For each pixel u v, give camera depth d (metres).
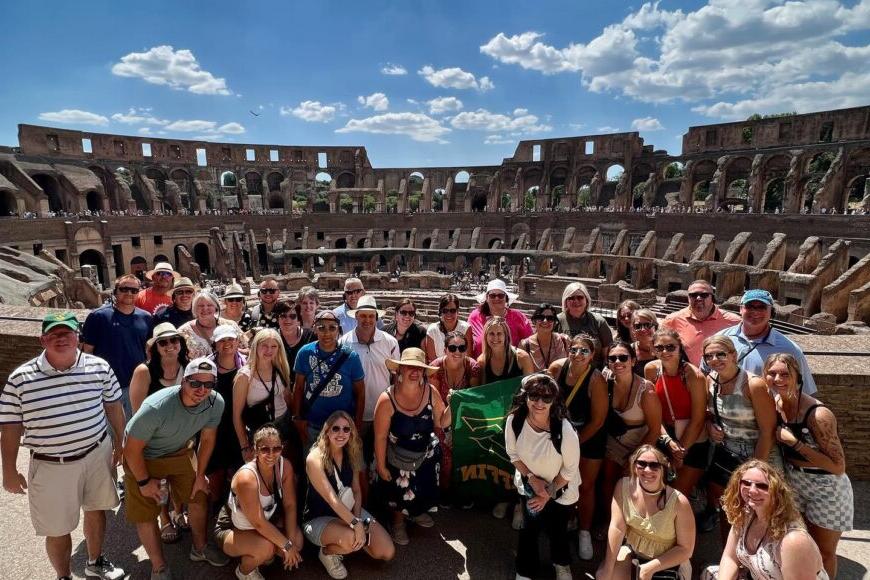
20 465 8.99
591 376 6.77
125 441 6.00
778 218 41.44
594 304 34.41
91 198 58.75
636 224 51.06
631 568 6.07
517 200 65.25
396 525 7.09
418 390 6.75
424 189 72.06
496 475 7.45
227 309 10.55
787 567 4.89
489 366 7.69
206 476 7.18
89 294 35.66
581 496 6.79
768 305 7.07
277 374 7.28
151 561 6.31
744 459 6.34
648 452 5.71
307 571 6.50
